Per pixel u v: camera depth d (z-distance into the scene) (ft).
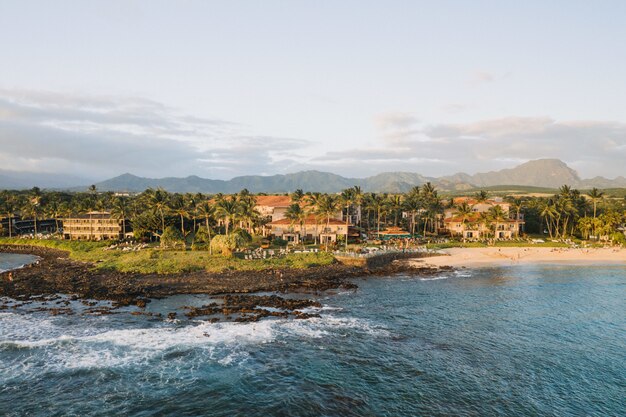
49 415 105.40
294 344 152.35
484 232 488.85
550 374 130.41
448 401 113.39
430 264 328.29
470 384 123.24
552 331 170.09
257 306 199.52
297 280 256.11
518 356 144.05
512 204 552.00
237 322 175.63
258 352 144.77
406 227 566.77
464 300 217.56
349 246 375.86
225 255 307.99
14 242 463.83
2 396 114.52
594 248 413.80
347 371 131.03
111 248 380.58
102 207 529.04
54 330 164.55
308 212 413.18
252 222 409.90
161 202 415.23
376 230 525.34
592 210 543.80
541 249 403.75
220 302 206.59
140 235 417.08
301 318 181.98
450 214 574.15
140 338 156.35
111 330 164.86
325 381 124.36
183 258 300.61
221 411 107.86
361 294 227.81
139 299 208.85
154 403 111.45
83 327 168.35
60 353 142.10
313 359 139.54
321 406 110.32
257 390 118.73
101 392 117.08
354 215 550.77
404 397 115.24
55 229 582.35
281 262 294.05
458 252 384.47
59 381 123.03
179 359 138.41
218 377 126.21
